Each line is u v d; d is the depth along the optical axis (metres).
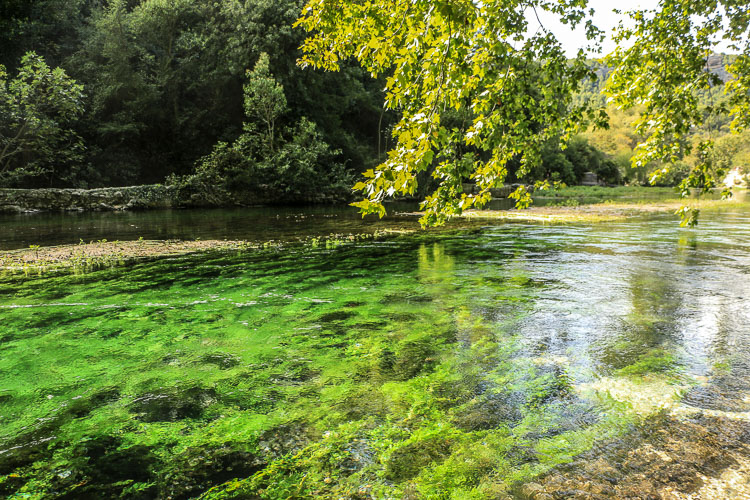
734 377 3.25
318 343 4.02
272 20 29.28
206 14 31.27
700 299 5.45
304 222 16.45
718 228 13.74
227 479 2.16
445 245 10.34
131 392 3.08
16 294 5.78
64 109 22.80
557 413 2.76
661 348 3.84
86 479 2.16
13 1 23.06
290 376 3.33
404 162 2.09
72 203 22.12
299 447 2.43
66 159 24.34
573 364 3.51
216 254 9.04
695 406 2.83
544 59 3.58
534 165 3.76
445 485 2.11
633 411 2.78
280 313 4.94
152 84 29.41
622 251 9.31
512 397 2.97
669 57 3.83
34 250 9.42
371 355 3.73
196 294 5.79
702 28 3.78
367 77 41.53
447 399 2.96
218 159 26.42
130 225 15.20
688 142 3.64
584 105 3.76
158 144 31.06
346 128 39.22
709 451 2.35
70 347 3.92
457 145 3.06
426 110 2.23
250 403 2.92
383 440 2.49
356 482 2.13
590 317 4.74
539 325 4.48
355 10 3.74
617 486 2.08
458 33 2.30
